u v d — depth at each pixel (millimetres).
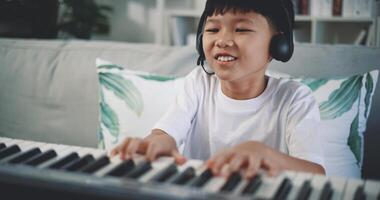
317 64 1321
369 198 545
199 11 2967
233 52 871
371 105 1256
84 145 1418
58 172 505
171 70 1389
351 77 1212
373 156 1258
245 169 619
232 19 868
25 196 501
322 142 1047
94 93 1425
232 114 1021
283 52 910
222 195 464
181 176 558
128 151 687
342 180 595
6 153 660
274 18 906
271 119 995
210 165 608
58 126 1445
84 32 2822
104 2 3445
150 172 604
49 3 1998
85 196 476
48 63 1502
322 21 2688
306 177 602
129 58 1445
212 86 1075
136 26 3475
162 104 1249
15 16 1855
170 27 3049
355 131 1177
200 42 1008
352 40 2766
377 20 2400
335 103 1180
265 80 1034
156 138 835
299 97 987
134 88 1285
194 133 1062
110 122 1276
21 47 1564
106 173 570
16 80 1509
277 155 730
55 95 1460
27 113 1480
